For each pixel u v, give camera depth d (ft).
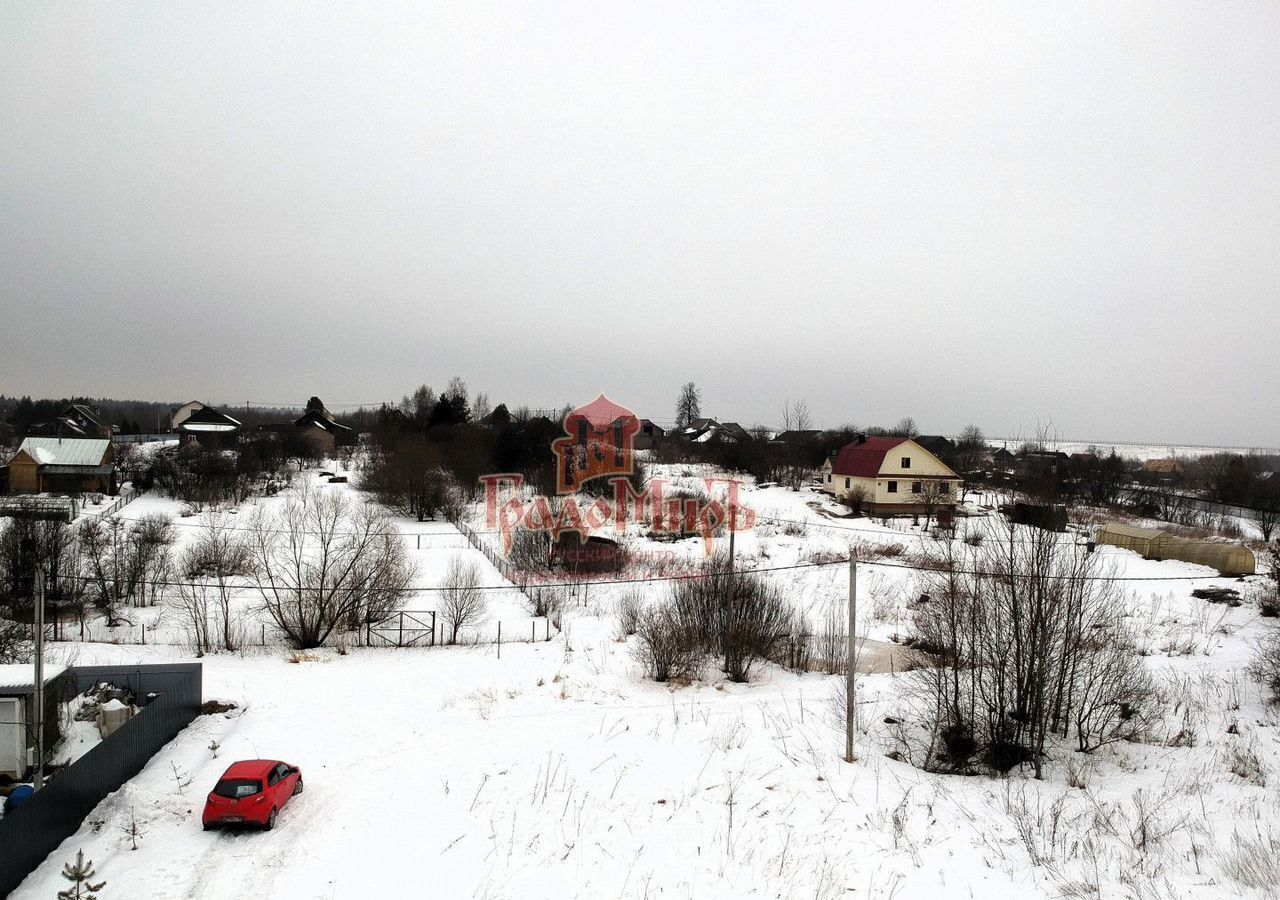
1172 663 87.20
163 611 107.04
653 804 52.80
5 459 236.63
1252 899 38.68
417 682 80.12
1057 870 42.96
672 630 87.71
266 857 45.70
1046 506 86.48
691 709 73.82
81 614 99.71
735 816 50.85
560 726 68.64
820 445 278.05
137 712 59.98
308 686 77.36
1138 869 42.93
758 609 90.48
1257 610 111.34
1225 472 275.18
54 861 44.65
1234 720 68.80
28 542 104.99
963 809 51.93
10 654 79.36
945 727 65.21
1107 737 64.85
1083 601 68.13
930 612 91.04
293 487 220.23
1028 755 61.98
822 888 41.68
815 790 54.95
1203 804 51.42
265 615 104.94
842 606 117.08
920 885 41.70
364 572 101.60
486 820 50.42
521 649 94.02
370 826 49.70
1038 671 61.00
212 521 154.61
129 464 218.59
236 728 66.23
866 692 78.64
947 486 200.85
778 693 80.18
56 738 57.88
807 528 179.11
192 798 53.36
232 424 304.50
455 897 41.50
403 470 187.93
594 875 43.65
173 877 43.29
